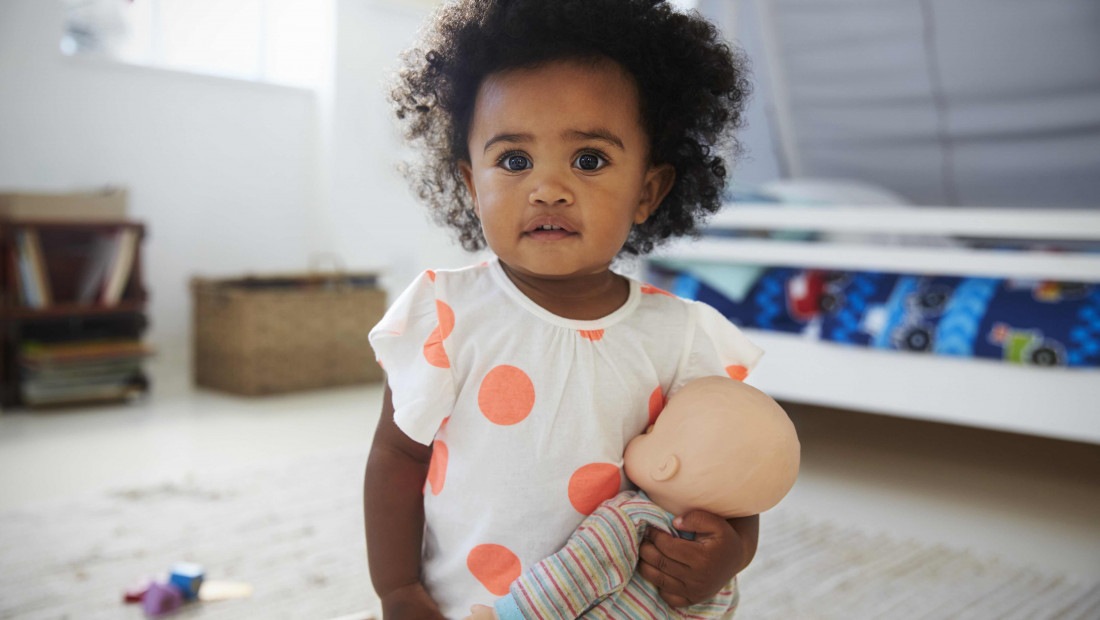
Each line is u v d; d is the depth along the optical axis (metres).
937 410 1.99
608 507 0.63
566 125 0.61
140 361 2.99
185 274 3.43
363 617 0.93
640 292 0.72
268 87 3.59
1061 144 2.94
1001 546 1.76
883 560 1.64
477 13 0.66
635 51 0.64
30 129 2.99
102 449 2.38
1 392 2.83
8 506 1.89
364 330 3.42
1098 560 1.69
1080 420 1.83
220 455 2.34
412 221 3.93
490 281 0.69
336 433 2.62
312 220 3.77
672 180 0.73
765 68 3.27
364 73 3.72
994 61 2.84
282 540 1.71
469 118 0.68
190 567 1.47
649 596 0.63
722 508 0.63
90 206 2.93
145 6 3.30
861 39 2.98
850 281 2.15
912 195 3.35
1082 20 2.62
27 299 2.84
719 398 0.64
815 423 2.73
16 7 2.92
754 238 2.39
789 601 1.45
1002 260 1.94
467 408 0.64
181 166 3.39
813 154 3.41
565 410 0.64
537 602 0.59
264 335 3.13
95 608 1.40
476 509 0.64
